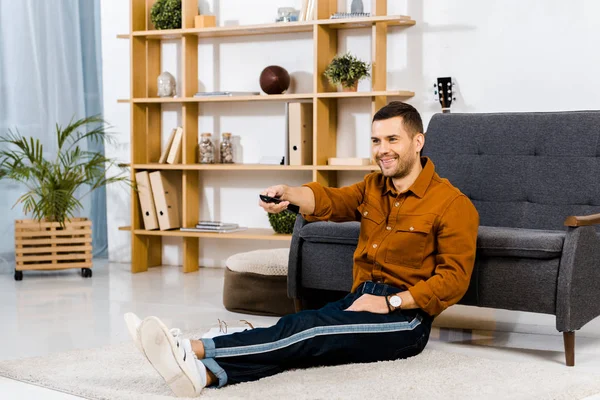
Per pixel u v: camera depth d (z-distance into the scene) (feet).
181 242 18.79
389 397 8.06
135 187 17.97
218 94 17.12
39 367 9.41
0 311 13.23
